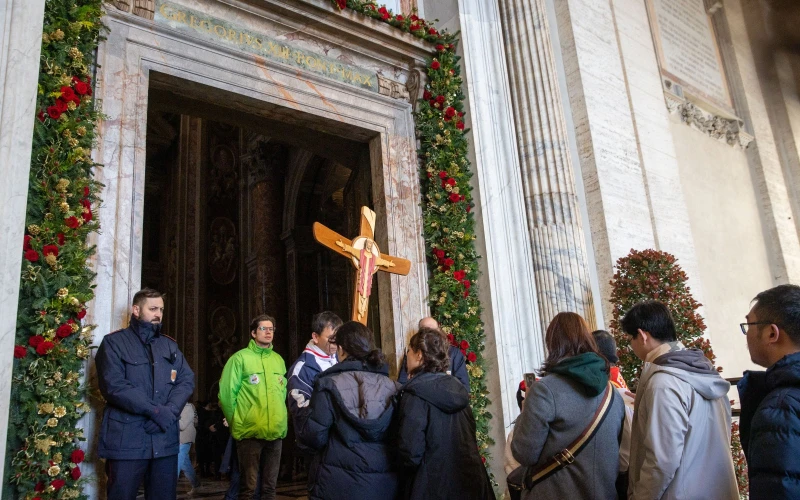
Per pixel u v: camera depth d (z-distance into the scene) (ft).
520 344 19.74
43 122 12.37
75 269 12.05
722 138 38.04
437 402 8.97
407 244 19.93
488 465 18.47
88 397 12.35
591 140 25.71
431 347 9.58
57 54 12.80
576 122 26.30
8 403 9.46
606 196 25.31
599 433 8.01
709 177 35.22
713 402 7.76
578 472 7.85
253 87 17.51
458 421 9.21
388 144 20.40
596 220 25.03
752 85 41.96
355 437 9.05
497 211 20.68
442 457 8.83
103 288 13.32
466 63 21.66
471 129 21.17
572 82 26.66
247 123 20.57
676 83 33.86
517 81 22.61
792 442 5.40
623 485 8.74
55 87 12.58
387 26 20.36
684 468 7.38
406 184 20.47
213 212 50.21
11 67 10.55
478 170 20.75
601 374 8.05
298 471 33.88
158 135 54.65
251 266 48.55
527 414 8.01
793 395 5.64
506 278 20.15
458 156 20.76
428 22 22.36
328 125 19.66
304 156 44.50
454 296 19.65
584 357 8.14
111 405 11.05
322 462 9.09
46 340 11.39
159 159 56.08
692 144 34.68
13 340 9.70
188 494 27.45
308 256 46.01
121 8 15.37
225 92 17.10
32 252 11.48
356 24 19.74
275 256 45.78
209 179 50.80
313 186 45.62
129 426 10.89
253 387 15.01
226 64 17.03
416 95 21.42
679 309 21.21
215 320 47.70
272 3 18.02
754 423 5.80
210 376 46.29
